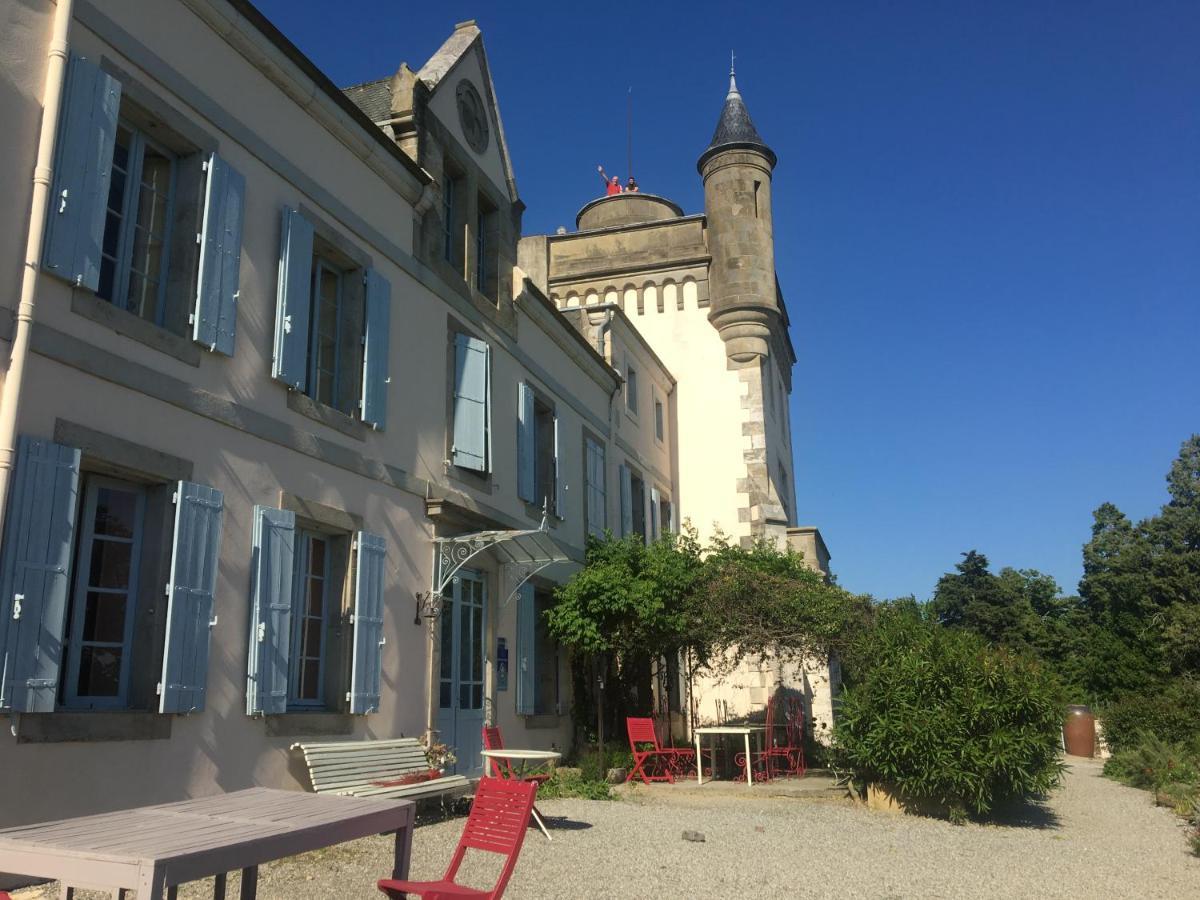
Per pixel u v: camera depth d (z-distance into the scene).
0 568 5.79
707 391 23.08
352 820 3.96
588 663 15.17
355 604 9.39
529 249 20.16
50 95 6.48
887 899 6.67
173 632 7.06
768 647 14.80
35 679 5.94
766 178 23.88
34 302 6.22
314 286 9.86
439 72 12.48
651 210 26.12
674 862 7.57
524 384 14.26
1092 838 10.08
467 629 11.96
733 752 15.73
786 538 22.03
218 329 7.89
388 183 10.98
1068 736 23.50
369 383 10.06
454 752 11.02
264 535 8.21
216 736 7.52
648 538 20.16
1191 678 24.77
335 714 9.02
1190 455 48.28
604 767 13.75
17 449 6.00
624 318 19.53
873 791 11.42
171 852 3.04
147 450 7.07
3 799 5.77
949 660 10.96
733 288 22.95
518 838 4.75
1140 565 45.25
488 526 12.41
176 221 7.92
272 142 8.98
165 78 7.68
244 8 8.46
